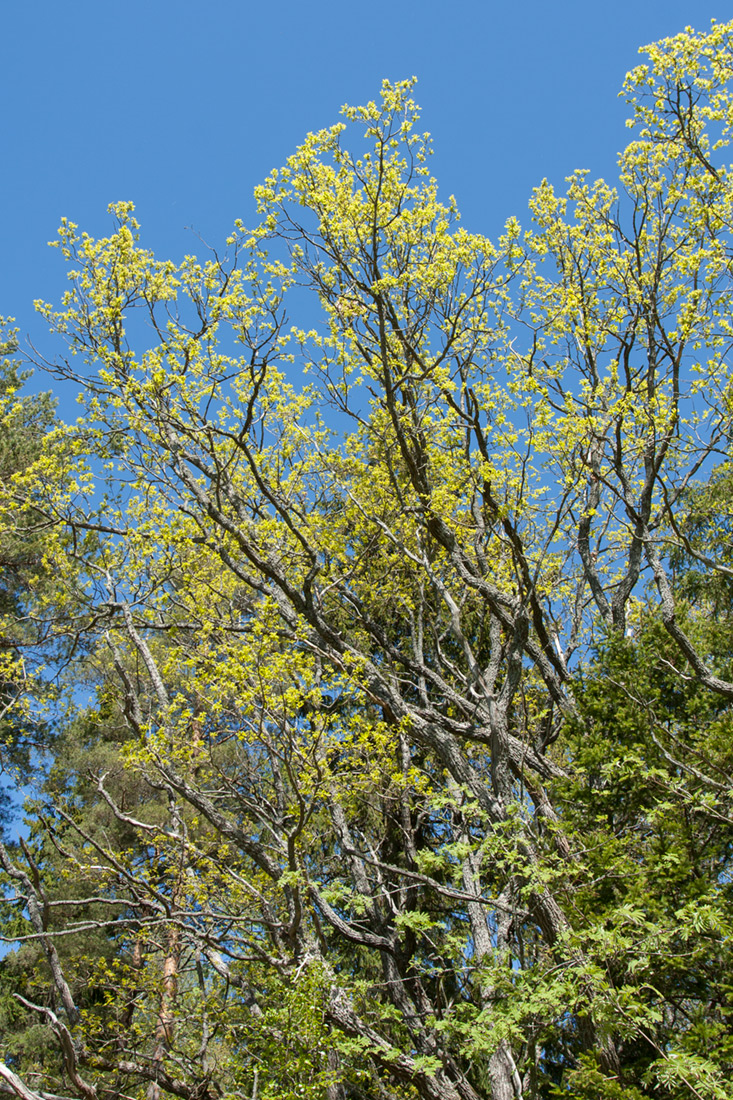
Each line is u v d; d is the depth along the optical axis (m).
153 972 11.77
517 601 10.75
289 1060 7.80
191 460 10.67
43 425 18.88
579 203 13.41
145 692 11.56
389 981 9.69
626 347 12.21
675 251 12.66
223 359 10.65
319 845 12.12
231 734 9.95
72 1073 8.33
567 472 11.07
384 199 10.52
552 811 9.97
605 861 8.42
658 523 12.64
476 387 11.41
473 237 10.60
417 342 11.44
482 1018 7.13
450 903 13.16
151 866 11.79
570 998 7.19
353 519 11.98
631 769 8.89
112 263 10.63
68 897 14.30
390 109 10.33
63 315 10.60
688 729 9.96
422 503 11.34
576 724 10.50
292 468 11.80
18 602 15.68
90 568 11.41
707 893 7.79
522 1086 8.04
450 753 10.09
